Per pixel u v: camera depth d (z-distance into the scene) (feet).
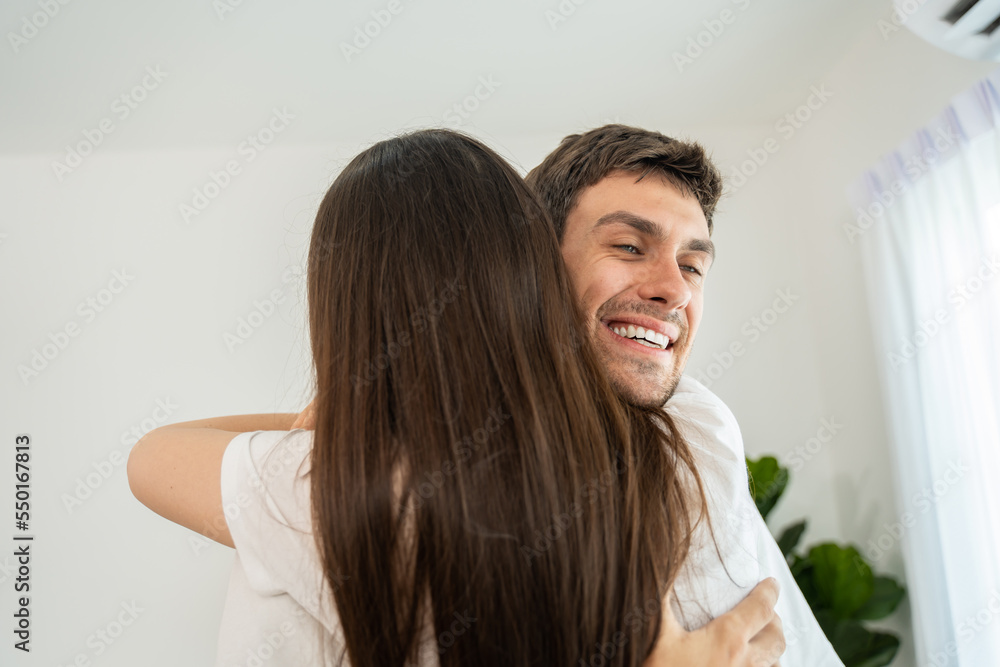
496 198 1.79
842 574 6.32
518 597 1.49
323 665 1.68
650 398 2.19
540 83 7.22
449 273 1.67
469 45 6.51
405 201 1.78
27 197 8.25
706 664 1.66
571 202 2.38
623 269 2.24
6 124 7.63
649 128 8.21
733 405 8.02
